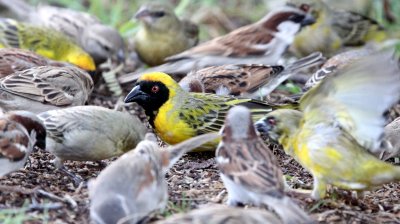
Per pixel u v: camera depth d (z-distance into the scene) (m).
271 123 11.44
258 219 8.89
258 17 21.91
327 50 19.34
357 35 19.39
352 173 10.84
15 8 20.78
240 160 10.11
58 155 12.26
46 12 20.52
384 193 12.27
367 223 10.88
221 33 21.48
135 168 9.83
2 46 17.95
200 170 12.97
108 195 9.47
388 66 10.11
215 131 13.52
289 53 19.39
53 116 12.12
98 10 22.03
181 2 22.56
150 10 19.45
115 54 19.41
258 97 15.91
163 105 13.58
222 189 11.96
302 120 11.30
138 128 12.64
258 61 17.97
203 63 17.75
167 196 11.23
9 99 14.46
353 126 10.88
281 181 10.02
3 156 10.81
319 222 10.80
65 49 18.22
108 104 16.80
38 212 10.62
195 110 13.56
